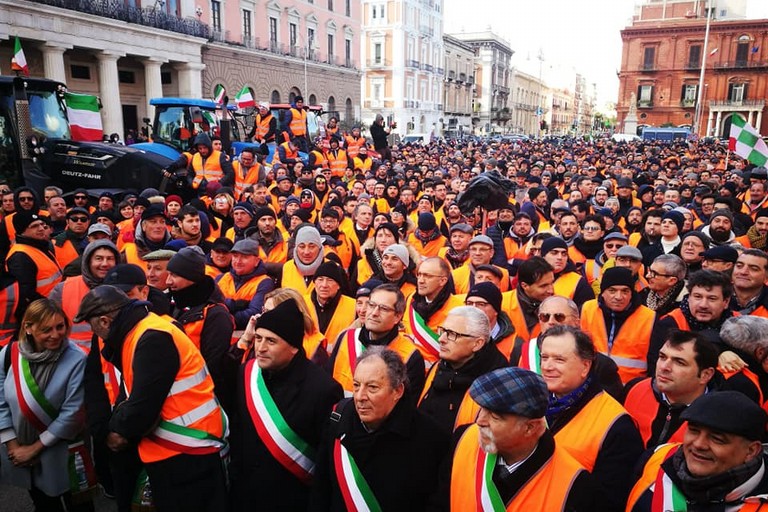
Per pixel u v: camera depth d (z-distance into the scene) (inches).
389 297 145.0
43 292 212.1
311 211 350.3
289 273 219.8
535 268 176.6
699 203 378.6
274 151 615.8
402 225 316.2
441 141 1619.1
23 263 205.5
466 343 124.8
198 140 434.9
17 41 483.2
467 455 100.2
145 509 127.1
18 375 133.2
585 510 92.9
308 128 735.7
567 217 278.4
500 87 3575.3
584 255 263.9
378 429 105.4
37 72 1016.9
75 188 464.8
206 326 144.5
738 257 183.5
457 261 259.0
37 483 136.2
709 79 2474.2
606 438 110.0
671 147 1216.8
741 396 88.0
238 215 284.7
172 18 1207.6
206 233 271.7
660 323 160.9
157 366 115.8
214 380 141.4
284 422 118.4
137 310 121.9
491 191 287.6
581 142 1555.1
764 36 2358.5
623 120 2655.0
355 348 150.6
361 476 105.7
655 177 553.9
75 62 1095.0
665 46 2529.5
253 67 1524.4
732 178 494.3
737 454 85.9
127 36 1096.8
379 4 2418.8
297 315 123.0
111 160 448.1
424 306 169.5
